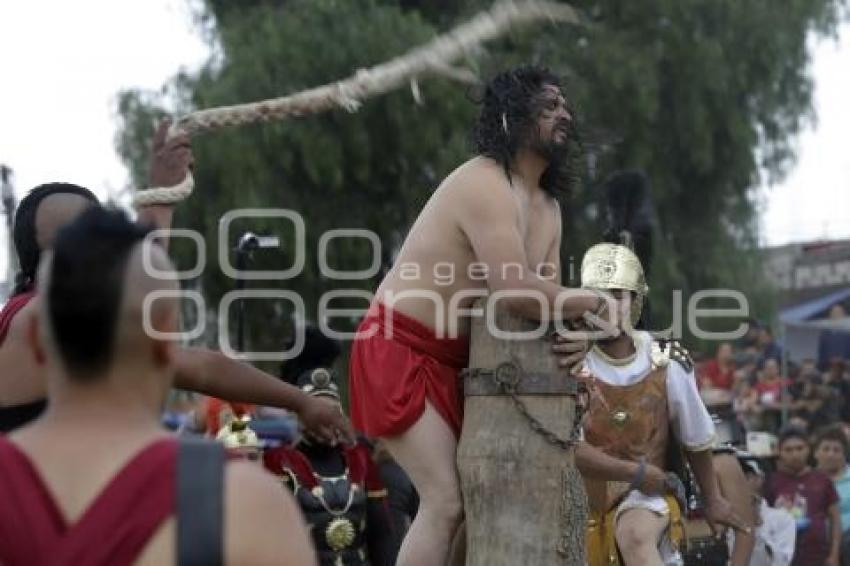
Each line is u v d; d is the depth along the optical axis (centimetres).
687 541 944
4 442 370
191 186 593
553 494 647
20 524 358
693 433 897
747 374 1983
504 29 640
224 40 2550
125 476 360
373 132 2494
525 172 682
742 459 1169
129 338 372
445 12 2695
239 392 624
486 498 650
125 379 373
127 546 355
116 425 370
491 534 650
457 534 692
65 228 377
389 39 2466
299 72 2466
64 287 368
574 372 656
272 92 2466
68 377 372
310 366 963
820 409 1836
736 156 2731
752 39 2716
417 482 684
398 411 675
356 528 935
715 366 2019
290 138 2442
